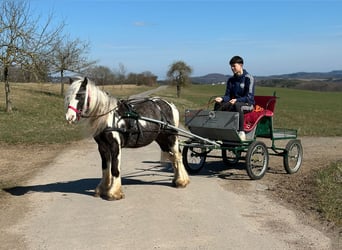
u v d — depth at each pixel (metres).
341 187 8.89
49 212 7.22
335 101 67.62
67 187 9.00
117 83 98.31
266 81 127.88
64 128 19.83
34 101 34.06
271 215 7.10
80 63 40.72
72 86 7.37
